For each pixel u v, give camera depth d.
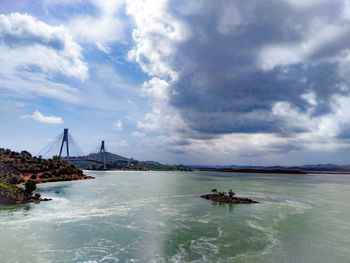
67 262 23.11
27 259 23.67
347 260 24.17
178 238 30.11
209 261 23.61
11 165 114.88
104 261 23.41
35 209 45.69
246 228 34.53
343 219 40.25
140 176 184.12
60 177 124.25
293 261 23.81
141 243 28.31
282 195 70.44
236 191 79.62
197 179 153.88
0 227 33.84
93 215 41.31
